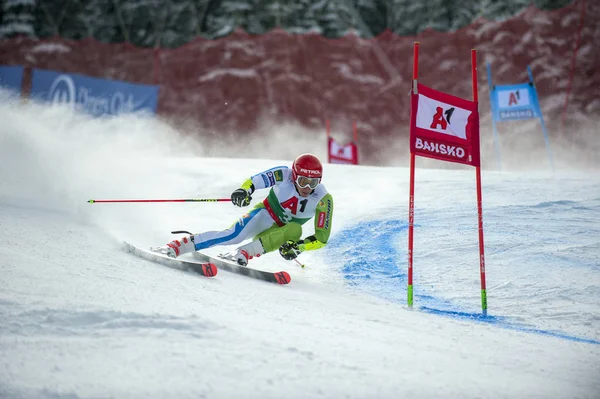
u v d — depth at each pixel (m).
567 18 76.06
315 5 80.38
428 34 80.25
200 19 83.50
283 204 13.79
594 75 73.62
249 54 77.75
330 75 78.25
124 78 79.62
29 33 78.81
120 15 83.44
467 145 12.27
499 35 77.19
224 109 75.19
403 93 78.38
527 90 35.69
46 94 51.88
